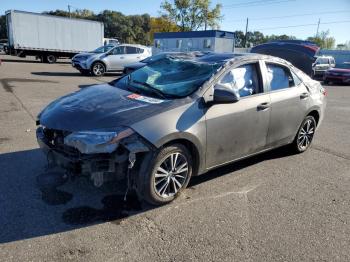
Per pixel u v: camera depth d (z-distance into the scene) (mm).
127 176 3418
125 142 3199
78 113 3479
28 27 24375
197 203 3750
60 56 26438
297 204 3889
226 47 29125
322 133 7285
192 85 3883
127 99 3762
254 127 4320
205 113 3709
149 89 4051
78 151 3270
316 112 5562
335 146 6316
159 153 3389
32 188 3832
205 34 28625
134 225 3260
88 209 3480
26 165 4430
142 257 2807
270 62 4723
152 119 3348
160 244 2994
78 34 26594
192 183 4262
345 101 12844
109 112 3420
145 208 3572
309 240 3191
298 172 4875
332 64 25797
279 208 3766
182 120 3508
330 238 3248
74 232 3092
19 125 6336
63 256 2760
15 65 20969
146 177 3377
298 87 5121
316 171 4961
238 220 3455
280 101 4664
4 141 5336
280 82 4848
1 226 3102
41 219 3254
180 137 3477
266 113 4445
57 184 3951
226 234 3199
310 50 12109
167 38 32875
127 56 18125
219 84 3941
